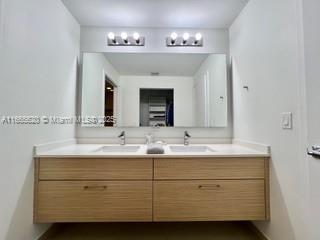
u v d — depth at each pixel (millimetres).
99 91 2428
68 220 1604
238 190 1657
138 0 1990
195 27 2484
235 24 2326
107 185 1628
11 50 1348
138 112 2447
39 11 1642
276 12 1563
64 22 2062
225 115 2465
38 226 1684
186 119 2457
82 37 2445
